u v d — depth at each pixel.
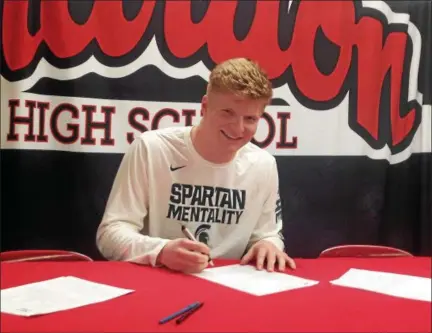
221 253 1.63
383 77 2.37
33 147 2.14
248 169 1.66
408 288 1.15
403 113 2.39
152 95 2.22
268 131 2.30
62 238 2.19
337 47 2.33
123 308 0.97
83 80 2.16
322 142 2.34
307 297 1.07
